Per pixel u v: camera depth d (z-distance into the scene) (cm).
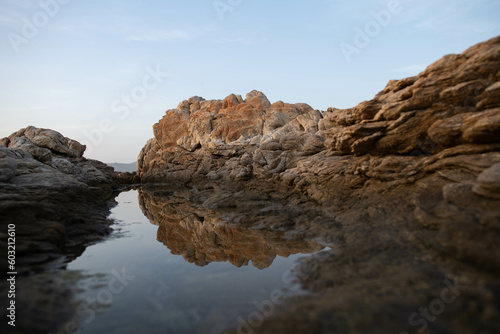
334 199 1371
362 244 843
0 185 1168
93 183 2581
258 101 3288
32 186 1255
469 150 964
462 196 763
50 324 531
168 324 550
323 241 989
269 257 909
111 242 1105
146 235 1219
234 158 2703
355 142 1371
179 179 3017
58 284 692
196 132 3278
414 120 1187
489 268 559
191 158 3031
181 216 1590
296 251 941
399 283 582
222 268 841
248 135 3055
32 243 816
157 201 2122
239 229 1254
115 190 2834
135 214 1677
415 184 1095
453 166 972
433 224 776
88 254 946
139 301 643
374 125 1298
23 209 920
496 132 889
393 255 734
